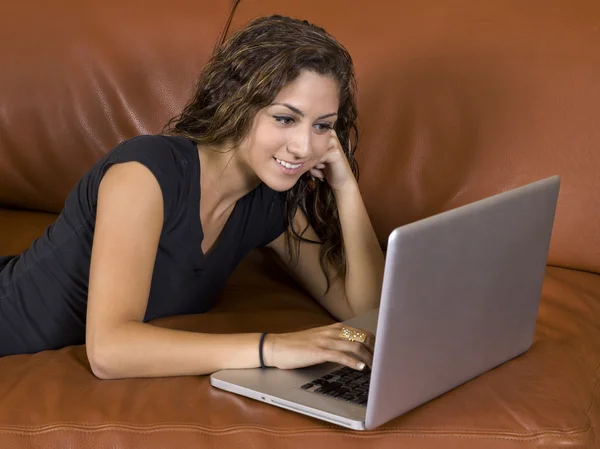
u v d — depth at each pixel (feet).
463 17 6.68
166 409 4.71
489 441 4.58
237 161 5.54
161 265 5.54
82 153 7.44
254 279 6.73
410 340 4.40
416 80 6.64
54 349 5.73
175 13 7.23
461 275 4.55
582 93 6.31
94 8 7.39
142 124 7.27
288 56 5.05
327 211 6.36
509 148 6.40
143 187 5.12
